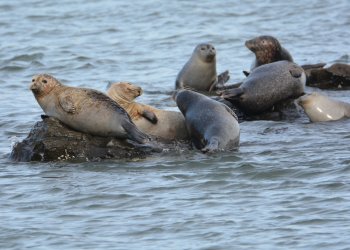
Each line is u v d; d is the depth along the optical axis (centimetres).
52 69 10100
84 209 5150
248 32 11950
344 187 5256
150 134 6575
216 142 6247
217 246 4506
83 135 6281
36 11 13500
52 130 6259
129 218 4969
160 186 5488
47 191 5497
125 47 11194
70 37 11812
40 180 5741
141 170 5878
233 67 10150
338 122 7219
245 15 13050
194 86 8975
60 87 6331
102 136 6291
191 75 8950
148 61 10481
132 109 6631
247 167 5775
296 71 7631
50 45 11294
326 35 11512
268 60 8819
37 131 6334
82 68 10156
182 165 5947
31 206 5238
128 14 13238
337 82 8844
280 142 6556
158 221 4897
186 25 12469
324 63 9469
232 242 4547
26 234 4781
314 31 11788
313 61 10062
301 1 13750
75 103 6222
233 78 9556
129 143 6306
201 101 6544
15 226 4906
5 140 6994
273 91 7556
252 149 6347
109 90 6681
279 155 6103
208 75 8962
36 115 7800
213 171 5744
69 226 4888
